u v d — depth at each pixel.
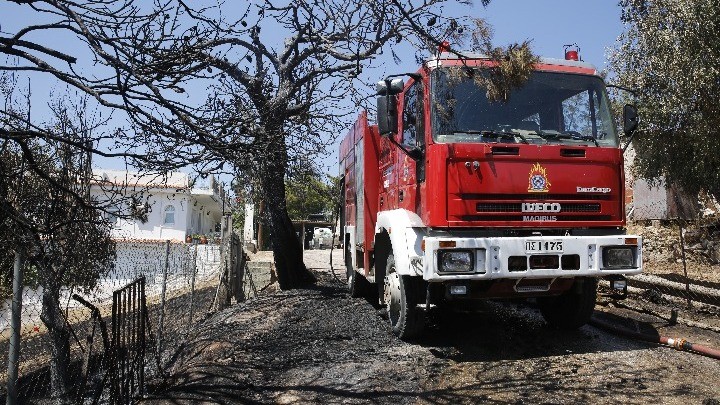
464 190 5.50
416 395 4.89
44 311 5.70
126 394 4.91
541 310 7.35
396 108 6.08
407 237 5.96
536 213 5.59
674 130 13.59
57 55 3.25
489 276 5.35
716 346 6.10
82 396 5.07
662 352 5.99
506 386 5.00
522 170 5.59
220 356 6.40
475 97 5.81
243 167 4.62
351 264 10.03
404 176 6.56
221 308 10.26
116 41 3.30
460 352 6.12
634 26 14.12
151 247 8.12
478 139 5.68
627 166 18.41
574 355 5.91
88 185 5.82
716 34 12.43
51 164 5.32
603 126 6.08
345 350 6.37
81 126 5.93
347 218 10.59
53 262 5.71
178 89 3.56
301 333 7.35
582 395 4.71
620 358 5.76
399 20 5.10
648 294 8.51
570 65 6.21
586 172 5.73
